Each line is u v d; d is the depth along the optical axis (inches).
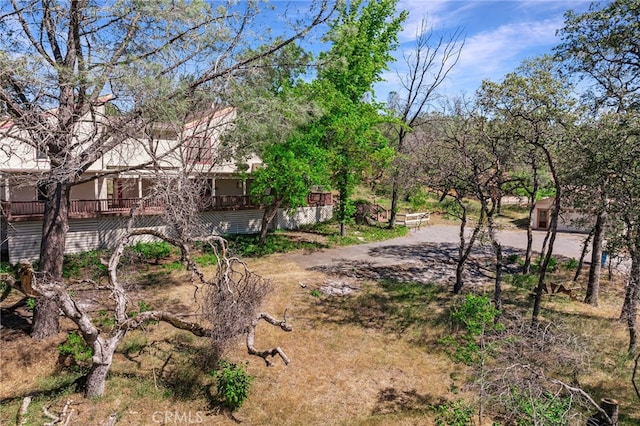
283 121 560.7
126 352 462.0
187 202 466.9
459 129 588.7
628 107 439.2
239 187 1201.4
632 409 383.9
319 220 1255.5
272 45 488.1
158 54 436.8
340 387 419.5
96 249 851.4
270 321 411.8
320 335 528.1
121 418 353.1
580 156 434.3
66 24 434.9
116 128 407.2
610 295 703.7
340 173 1017.5
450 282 749.3
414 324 561.3
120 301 390.6
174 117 428.5
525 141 505.0
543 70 480.1
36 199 844.0
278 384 419.2
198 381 410.6
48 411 354.6
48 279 470.6
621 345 506.9
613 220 434.6
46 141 406.6
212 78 453.1
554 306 634.8
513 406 296.8
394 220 1223.5
